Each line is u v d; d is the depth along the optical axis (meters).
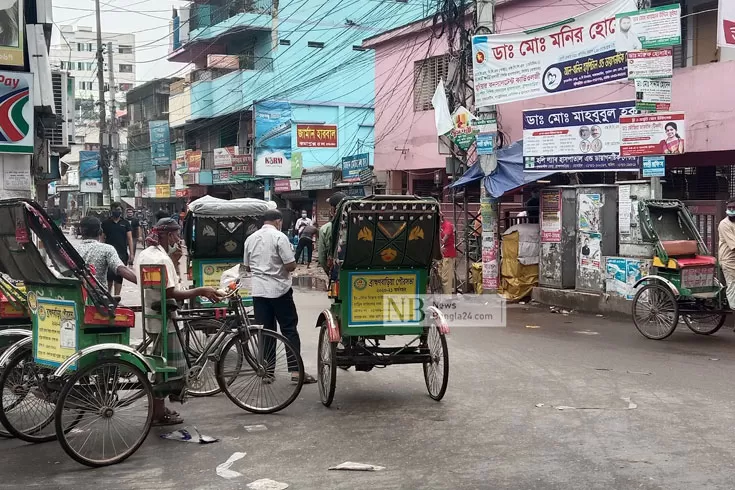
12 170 12.19
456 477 4.64
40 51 14.09
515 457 5.01
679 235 10.42
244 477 4.75
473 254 15.96
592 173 15.20
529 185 14.59
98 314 5.18
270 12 31.59
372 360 6.70
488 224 13.84
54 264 5.09
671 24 10.91
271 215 7.59
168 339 5.82
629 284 11.82
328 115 31.83
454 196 15.56
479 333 10.51
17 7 12.11
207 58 36.28
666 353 8.91
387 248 6.53
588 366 8.12
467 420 6.02
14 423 5.71
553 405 6.41
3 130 11.90
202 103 35.00
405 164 21.19
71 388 5.06
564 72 12.75
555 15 16.06
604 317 12.04
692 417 5.93
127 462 5.12
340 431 5.80
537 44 13.04
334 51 31.84
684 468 4.70
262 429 5.92
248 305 9.12
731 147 12.81
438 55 19.78
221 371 6.47
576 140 12.60
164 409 6.04
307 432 5.80
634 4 11.74
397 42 21.25
